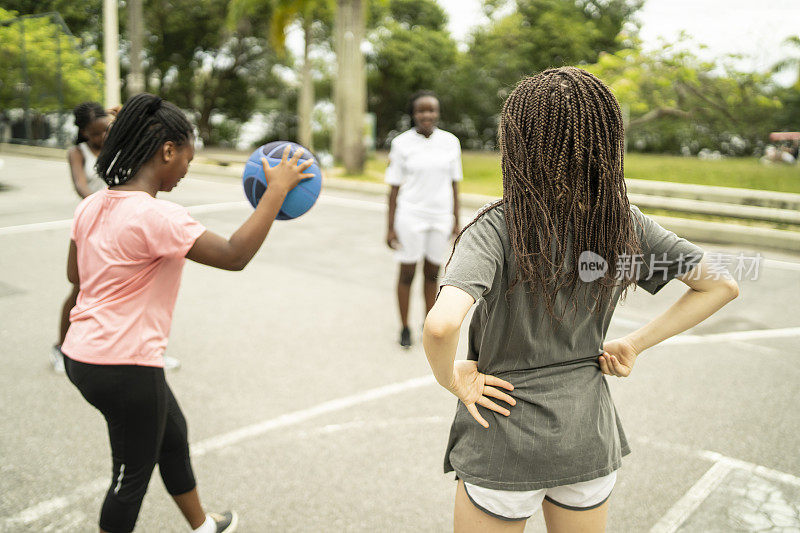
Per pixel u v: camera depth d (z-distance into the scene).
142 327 2.01
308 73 25.08
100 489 2.94
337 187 14.80
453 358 1.39
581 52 31.50
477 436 1.54
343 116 21.12
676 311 1.58
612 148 1.42
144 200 1.96
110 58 18.05
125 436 2.05
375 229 9.50
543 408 1.49
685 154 17.27
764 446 3.41
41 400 3.82
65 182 13.65
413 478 3.08
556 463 1.49
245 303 5.87
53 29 19.88
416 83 35.53
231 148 36.38
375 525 2.73
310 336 5.02
